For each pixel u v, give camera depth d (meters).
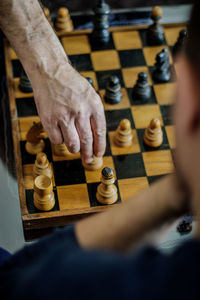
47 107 1.44
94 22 2.34
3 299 0.35
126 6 3.10
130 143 1.92
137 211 0.39
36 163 1.75
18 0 1.34
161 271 0.27
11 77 2.16
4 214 1.67
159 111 2.07
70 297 0.28
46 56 1.42
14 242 1.59
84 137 1.51
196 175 0.28
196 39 0.28
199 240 0.27
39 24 1.41
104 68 2.24
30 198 1.72
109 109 2.06
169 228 0.39
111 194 1.70
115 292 0.27
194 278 0.26
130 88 2.16
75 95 1.42
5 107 2.10
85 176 1.81
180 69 0.30
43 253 0.39
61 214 1.66
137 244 0.39
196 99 0.28
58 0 2.83
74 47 2.32
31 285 0.31
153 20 2.33
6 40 2.30
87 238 0.40
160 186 0.38
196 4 0.28
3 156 1.87
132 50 2.33
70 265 0.30
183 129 0.29
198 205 0.29
